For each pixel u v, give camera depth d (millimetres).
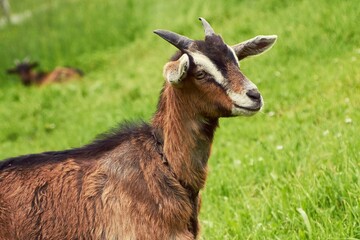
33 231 7867
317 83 16484
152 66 26531
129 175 7719
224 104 7422
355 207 8961
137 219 7543
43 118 23891
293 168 11281
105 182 7809
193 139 7711
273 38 8164
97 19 37688
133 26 35281
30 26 39625
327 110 14453
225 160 13227
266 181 11227
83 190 7836
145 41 32031
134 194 7621
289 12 22766
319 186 9773
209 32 7801
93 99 24844
